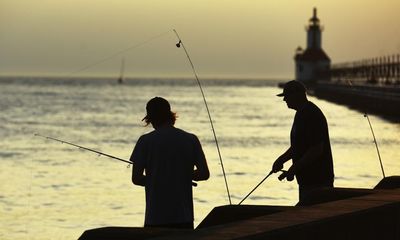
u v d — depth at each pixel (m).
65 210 59.41
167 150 22.95
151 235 16.83
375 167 89.00
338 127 174.12
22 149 120.56
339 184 72.31
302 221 18.28
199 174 23.14
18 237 48.41
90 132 167.75
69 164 95.62
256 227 17.36
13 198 65.94
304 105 28.11
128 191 70.12
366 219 20.38
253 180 77.19
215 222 21.27
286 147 127.44
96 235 17.03
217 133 161.75
